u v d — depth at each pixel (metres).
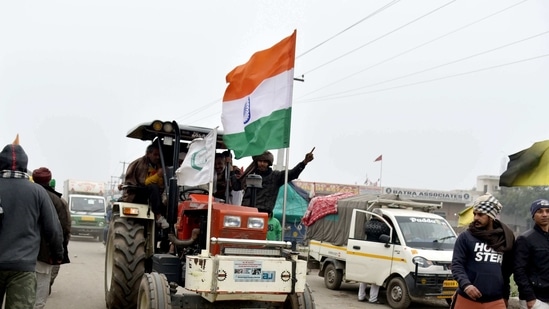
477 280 5.29
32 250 4.98
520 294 5.51
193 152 6.66
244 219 6.48
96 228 27.17
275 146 6.94
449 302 12.15
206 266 5.84
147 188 8.31
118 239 7.92
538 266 5.50
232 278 5.91
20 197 4.96
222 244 6.15
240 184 8.34
